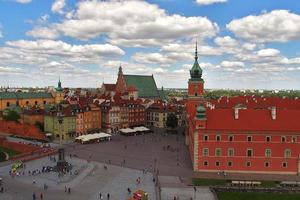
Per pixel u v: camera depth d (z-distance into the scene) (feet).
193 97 598.75
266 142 420.77
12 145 570.87
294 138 418.31
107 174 426.92
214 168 428.97
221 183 386.52
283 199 343.67
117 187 377.30
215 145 426.10
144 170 435.53
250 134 421.59
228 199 343.87
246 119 433.07
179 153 546.67
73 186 380.17
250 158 423.64
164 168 453.99
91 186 380.58
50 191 362.53
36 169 443.32
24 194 352.49
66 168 440.86
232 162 426.51
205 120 426.10
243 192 362.94
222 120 433.48
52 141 645.10
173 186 378.53
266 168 423.23
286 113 437.99
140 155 530.68
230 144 424.46
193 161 447.83
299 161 417.69
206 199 339.77
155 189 369.50
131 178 410.52
